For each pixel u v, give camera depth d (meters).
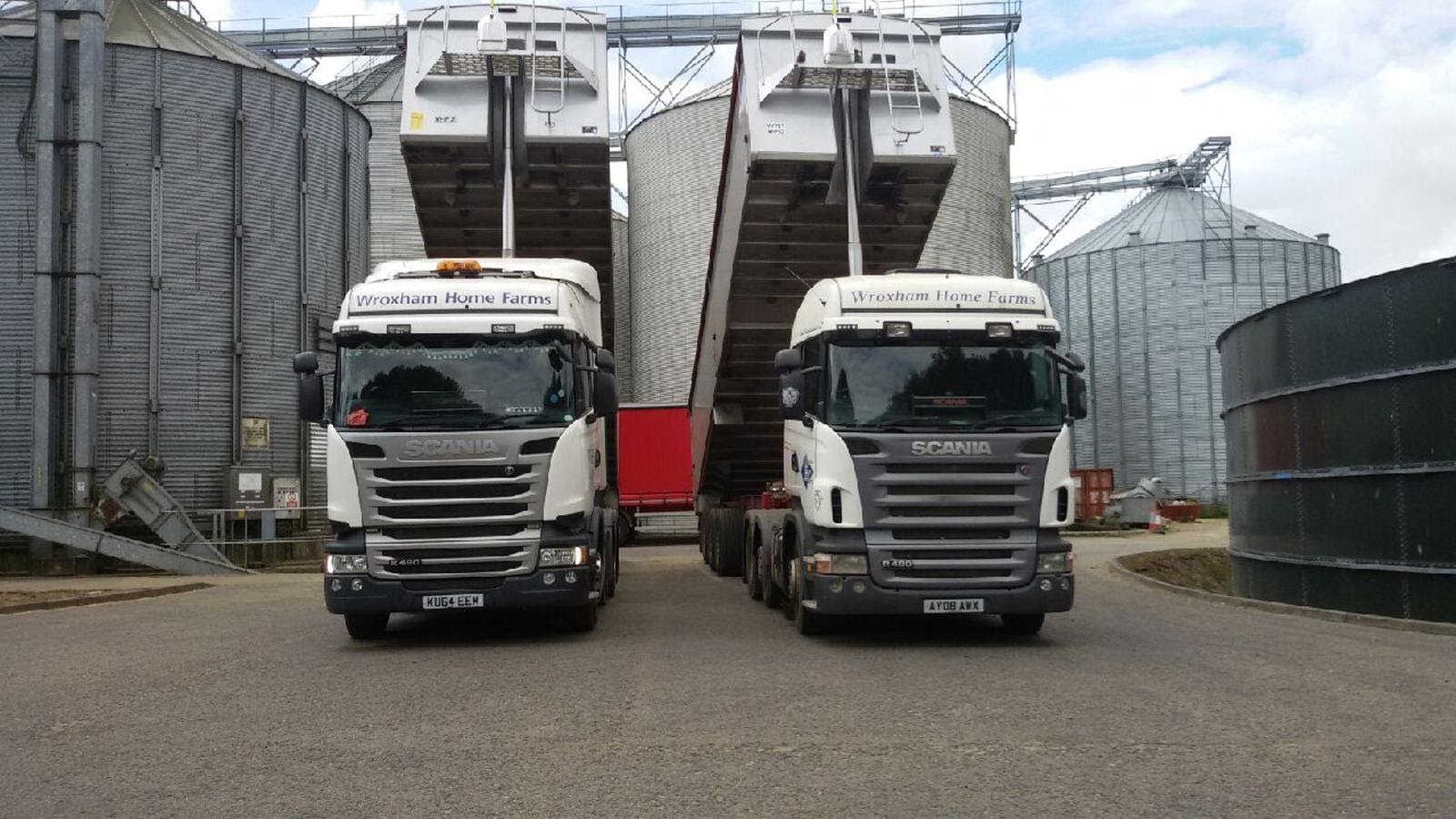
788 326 14.49
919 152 12.64
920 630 11.40
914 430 10.01
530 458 10.23
